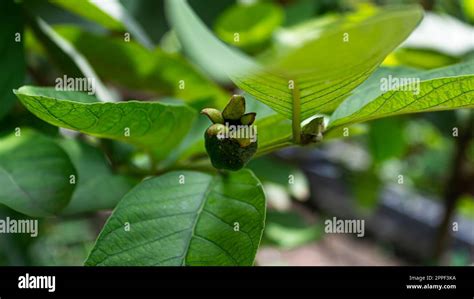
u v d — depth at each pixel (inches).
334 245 53.1
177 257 14.4
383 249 54.6
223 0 28.6
